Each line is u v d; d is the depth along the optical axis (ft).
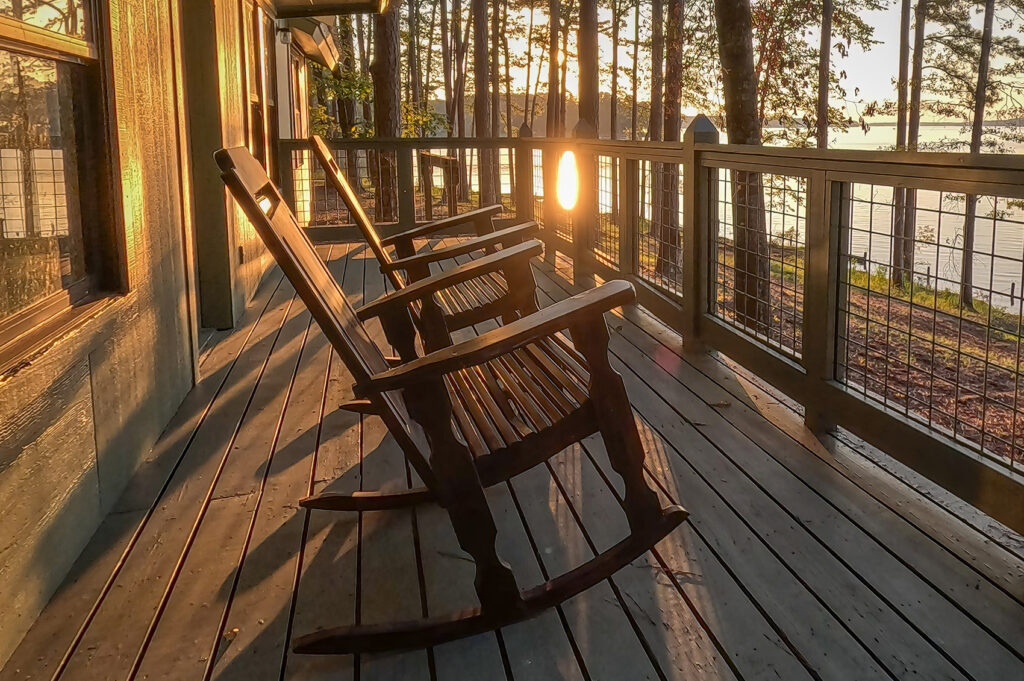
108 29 8.17
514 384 7.29
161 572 6.93
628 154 15.80
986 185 6.50
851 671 5.44
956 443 7.26
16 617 5.87
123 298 8.56
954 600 6.21
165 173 10.57
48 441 6.50
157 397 9.98
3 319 6.26
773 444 9.42
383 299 8.56
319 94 61.16
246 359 13.50
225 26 15.65
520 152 26.43
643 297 15.39
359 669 5.66
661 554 7.02
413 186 27.20
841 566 6.75
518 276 9.04
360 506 8.00
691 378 12.00
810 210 9.29
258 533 7.61
